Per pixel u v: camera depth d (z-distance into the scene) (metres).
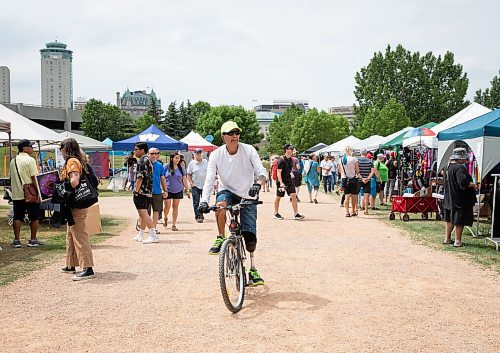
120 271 7.40
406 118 58.62
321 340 4.52
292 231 11.64
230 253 5.46
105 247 9.52
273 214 15.45
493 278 6.95
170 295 6.05
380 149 24.69
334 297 5.95
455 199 9.38
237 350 4.29
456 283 6.66
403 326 4.91
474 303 5.73
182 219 14.37
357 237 10.70
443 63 65.19
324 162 26.25
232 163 5.98
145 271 7.39
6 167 18.50
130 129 91.00
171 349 4.32
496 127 10.28
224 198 5.86
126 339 4.57
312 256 8.54
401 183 20.22
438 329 4.83
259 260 8.19
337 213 15.88
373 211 16.53
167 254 8.79
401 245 9.66
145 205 10.02
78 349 4.34
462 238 10.54
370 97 66.88
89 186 6.88
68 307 5.56
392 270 7.44
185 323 5.00
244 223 6.01
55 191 6.71
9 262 8.04
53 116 89.69
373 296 6.00
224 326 4.90
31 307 5.56
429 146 17.84
